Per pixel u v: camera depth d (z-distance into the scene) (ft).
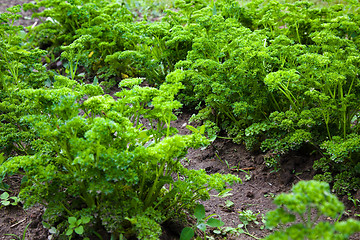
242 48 11.29
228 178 8.43
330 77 10.00
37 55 13.41
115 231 7.92
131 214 7.89
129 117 9.21
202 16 15.11
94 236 8.27
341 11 15.03
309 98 11.34
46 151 8.70
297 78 9.98
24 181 9.80
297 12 15.37
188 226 9.04
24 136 10.03
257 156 12.08
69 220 7.77
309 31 15.51
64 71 17.88
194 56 13.03
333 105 10.23
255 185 11.18
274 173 11.34
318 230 5.24
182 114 14.75
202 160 12.48
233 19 14.73
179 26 14.90
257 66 11.13
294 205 5.26
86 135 7.04
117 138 7.70
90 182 7.34
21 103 11.81
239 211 10.18
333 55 11.30
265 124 11.09
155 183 8.20
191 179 8.36
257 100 11.22
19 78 14.02
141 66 14.87
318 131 10.87
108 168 7.11
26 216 9.53
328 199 5.28
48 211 7.91
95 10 17.65
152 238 7.32
